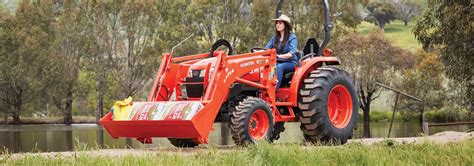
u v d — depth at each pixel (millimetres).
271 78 10070
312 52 10969
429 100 57781
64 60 58781
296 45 10508
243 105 9258
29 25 58062
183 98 9734
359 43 58938
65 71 58688
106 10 58688
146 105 9109
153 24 58781
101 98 60156
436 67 57125
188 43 56531
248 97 9484
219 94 9117
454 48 20750
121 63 60281
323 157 6781
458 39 20328
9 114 58312
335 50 57156
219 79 9141
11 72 57000
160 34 57906
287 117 10203
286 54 10312
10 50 57562
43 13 58812
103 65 59500
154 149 9180
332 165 6516
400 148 7734
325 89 10297
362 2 57094
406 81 58688
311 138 10391
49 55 58000
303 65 10414
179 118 8672
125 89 60156
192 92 9547
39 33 57469
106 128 9422
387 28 135500
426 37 21125
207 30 58125
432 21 20781
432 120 56625
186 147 10312
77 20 58688
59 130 35344
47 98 59656
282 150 6727
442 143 8617
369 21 138500
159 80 9641
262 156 6441
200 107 8750
